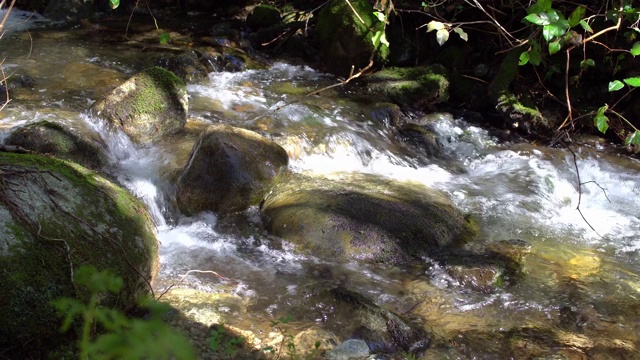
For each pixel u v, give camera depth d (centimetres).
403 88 681
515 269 418
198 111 611
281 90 693
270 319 347
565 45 660
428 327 354
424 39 744
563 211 512
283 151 516
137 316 314
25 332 267
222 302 357
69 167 345
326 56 755
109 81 656
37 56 719
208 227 455
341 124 620
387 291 387
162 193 486
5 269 272
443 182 550
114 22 871
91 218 318
